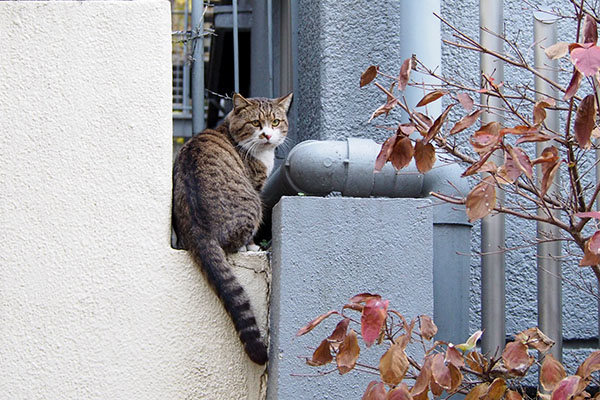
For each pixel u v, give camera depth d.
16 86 3.61
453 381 2.84
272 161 5.39
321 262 3.55
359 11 4.97
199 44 5.34
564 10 5.17
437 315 3.99
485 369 3.17
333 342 3.09
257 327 3.60
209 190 4.00
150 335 3.55
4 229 3.53
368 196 4.00
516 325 4.93
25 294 3.50
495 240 4.10
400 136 3.00
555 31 4.31
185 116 7.72
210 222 3.88
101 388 3.50
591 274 4.89
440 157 3.89
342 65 4.93
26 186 3.56
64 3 3.66
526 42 5.15
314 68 5.13
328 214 3.58
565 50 2.92
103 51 3.66
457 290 4.03
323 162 3.87
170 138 3.66
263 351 3.54
